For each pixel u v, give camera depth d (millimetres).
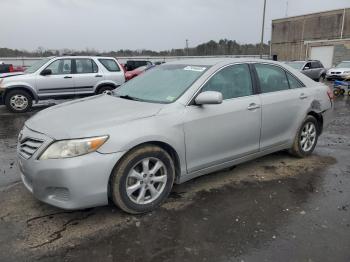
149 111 3730
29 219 3564
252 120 4500
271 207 3867
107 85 11672
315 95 5430
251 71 4691
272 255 3008
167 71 4676
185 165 3941
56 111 3971
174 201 3979
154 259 2949
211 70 4285
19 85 10375
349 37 37344
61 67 11008
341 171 4996
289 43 44219
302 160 5438
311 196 4160
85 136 3246
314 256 2998
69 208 3270
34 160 3314
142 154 3537
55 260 2932
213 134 4098
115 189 3447
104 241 3195
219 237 3270
